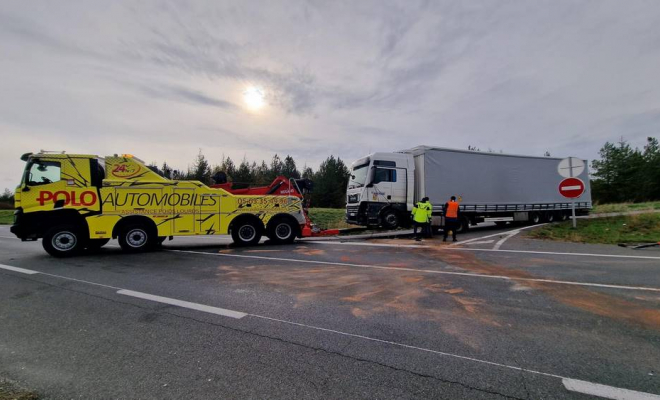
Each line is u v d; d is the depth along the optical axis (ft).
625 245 30.19
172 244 36.58
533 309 13.76
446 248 31.42
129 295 16.01
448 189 45.37
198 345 10.52
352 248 32.14
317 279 19.21
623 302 14.62
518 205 50.29
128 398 7.72
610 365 9.21
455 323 12.30
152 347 10.40
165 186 30.86
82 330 11.77
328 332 11.52
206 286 17.71
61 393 7.92
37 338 11.12
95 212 28.76
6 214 102.89
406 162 45.80
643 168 120.47
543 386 8.19
